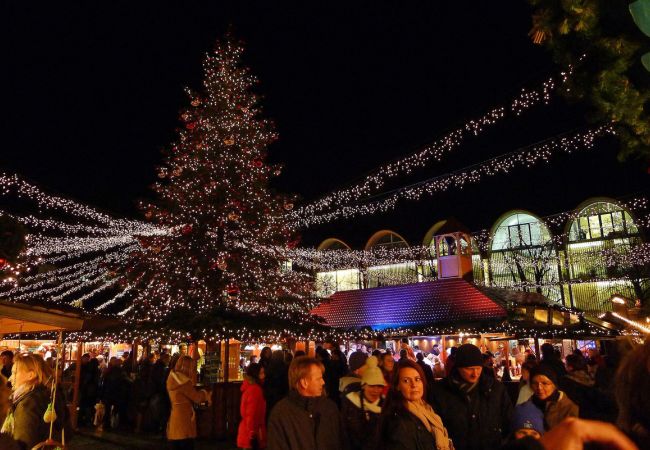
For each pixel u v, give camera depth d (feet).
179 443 29.12
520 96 37.17
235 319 50.62
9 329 25.23
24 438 15.94
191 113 69.41
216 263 60.90
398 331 64.49
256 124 71.00
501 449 4.42
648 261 88.58
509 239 106.11
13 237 21.26
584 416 16.47
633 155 16.22
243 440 27.48
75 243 70.69
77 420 46.29
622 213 95.55
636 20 9.43
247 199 66.13
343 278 115.24
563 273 98.12
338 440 13.84
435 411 14.62
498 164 61.26
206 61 70.03
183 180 66.59
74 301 78.28
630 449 4.05
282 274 69.21
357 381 15.08
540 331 58.65
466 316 64.13
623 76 13.56
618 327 57.52
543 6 15.02
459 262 72.49
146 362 48.49
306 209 72.74
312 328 55.52
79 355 46.93
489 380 14.73
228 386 42.34
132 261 67.26
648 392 5.42
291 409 13.79
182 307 58.13
